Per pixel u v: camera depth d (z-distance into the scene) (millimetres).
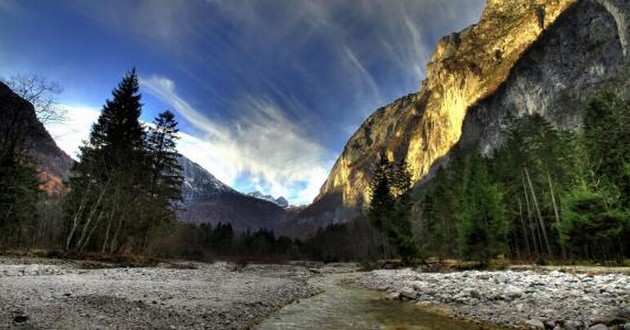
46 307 12695
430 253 73500
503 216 43250
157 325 12383
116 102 51781
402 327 14578
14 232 46719
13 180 41031
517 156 51781
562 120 132500
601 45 142250
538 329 13180
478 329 13938
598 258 40688
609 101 47969
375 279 36781
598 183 41656
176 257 75125
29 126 37500
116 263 36750
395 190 78500
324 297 24297
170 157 53094
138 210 46875
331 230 169875
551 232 54406
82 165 44281
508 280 24516
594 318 13289
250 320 15539
